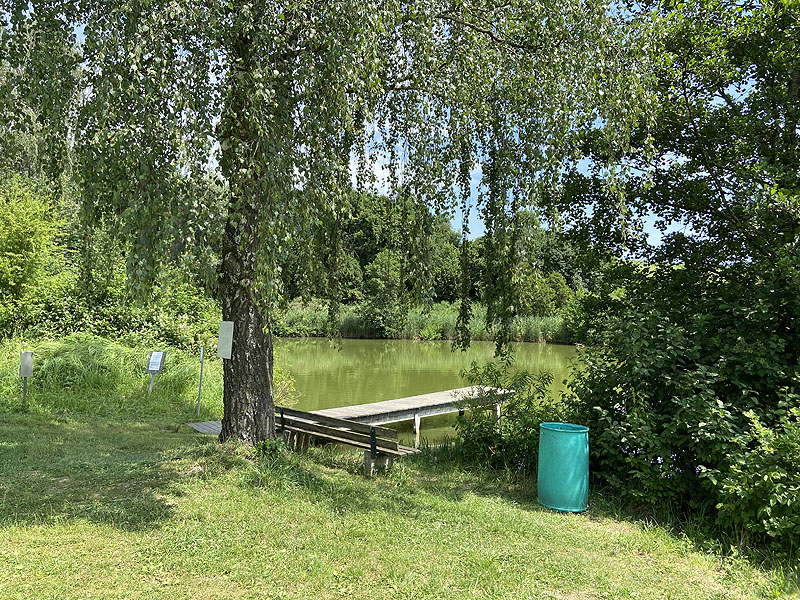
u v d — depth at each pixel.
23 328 12.27
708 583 3.79
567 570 3.83
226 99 4.21
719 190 7.36
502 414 7.01
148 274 3.71
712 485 4.83
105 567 3.47
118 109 3.79
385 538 4.19
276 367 12.72
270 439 5.98
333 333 6.66
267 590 3.32
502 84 5.42
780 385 5.14
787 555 4.09
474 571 3.71
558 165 5.26
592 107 5.15
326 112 4.39
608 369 5.79
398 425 11.68
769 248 6.53
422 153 5.17
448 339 33.62
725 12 7.37
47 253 13.70
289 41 4.68
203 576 3.44
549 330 32.28
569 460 5.21
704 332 5.53
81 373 10.20
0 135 4.53
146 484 4.95
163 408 9.63
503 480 6.21
